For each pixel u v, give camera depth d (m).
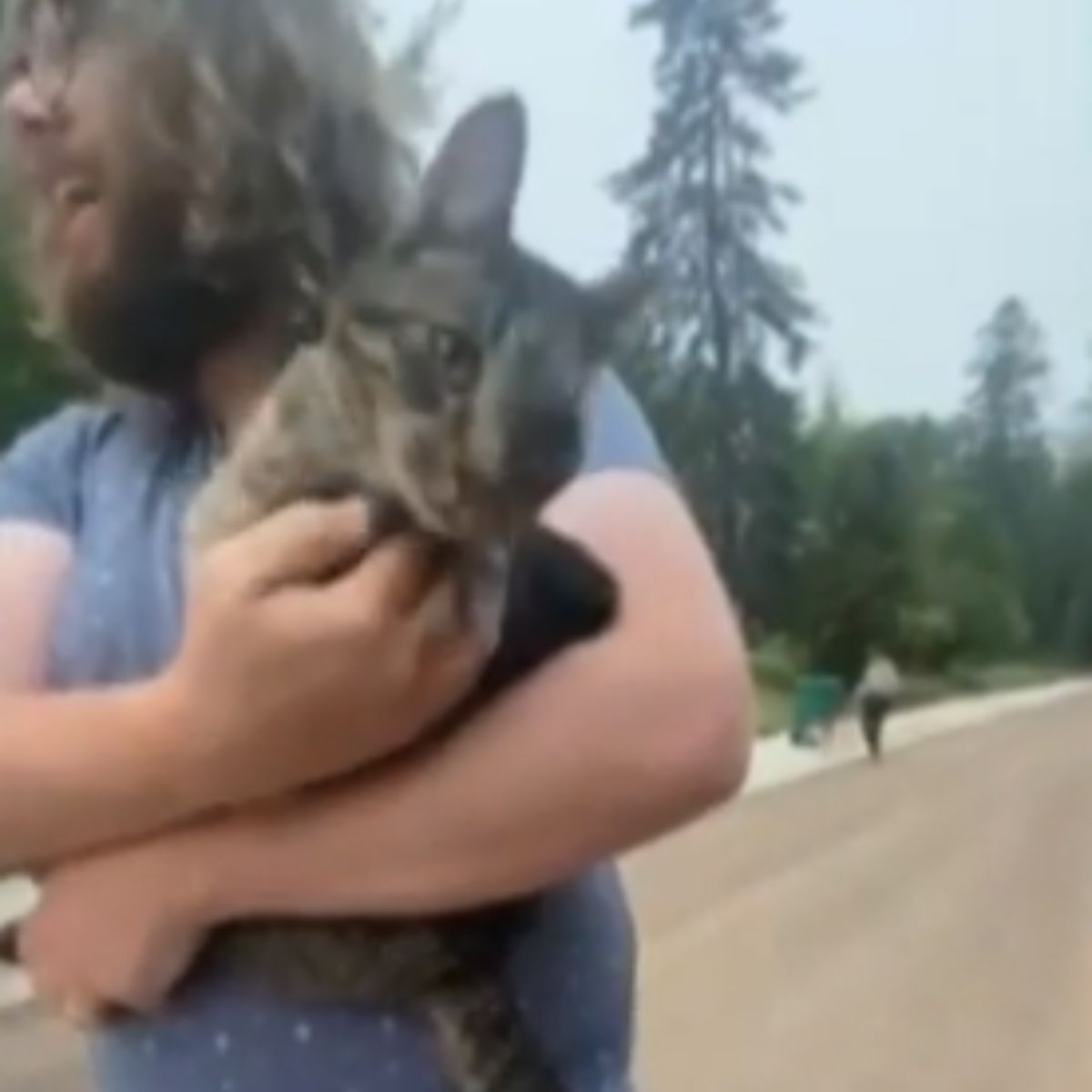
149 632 0.65
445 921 0.63
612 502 0.64
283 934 0.63
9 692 0.64
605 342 0.67
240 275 0.66
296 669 0.58
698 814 0.62
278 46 0.66
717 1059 1.31
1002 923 1.43
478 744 0.61
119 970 0.63
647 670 0.61
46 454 0.72
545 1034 0.65
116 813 0.61
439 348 0.62
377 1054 0.63
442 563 0.60
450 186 0.66
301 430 0.62
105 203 0.66
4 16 0.68
